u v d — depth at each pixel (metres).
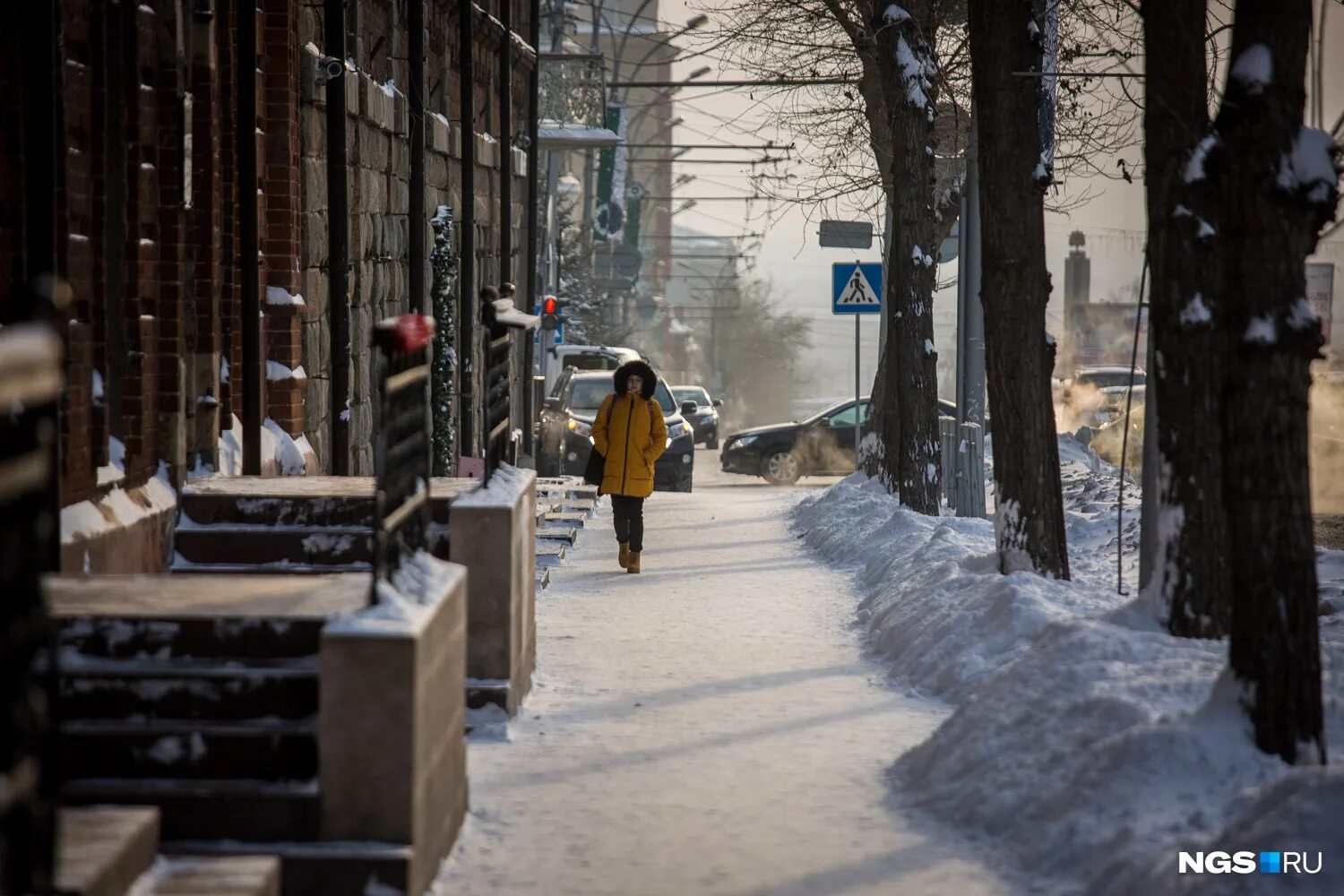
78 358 29.78
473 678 27.66
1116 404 123.88
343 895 17.52
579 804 22.70
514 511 28.08
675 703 30.03
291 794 17.80
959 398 65.38
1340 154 19.83
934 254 59.84
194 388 38.94
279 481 36.31
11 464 9.84
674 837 20.97
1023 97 37.53
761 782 23.91
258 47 45.06
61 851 13.81
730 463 114.06
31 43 25.66
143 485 33.03
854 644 36.81
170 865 15.12
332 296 46.62
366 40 61.47
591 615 41.47
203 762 18.16
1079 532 55.50
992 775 21.64
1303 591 19.53
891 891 18.53
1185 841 17.20
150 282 34.41
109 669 18.77
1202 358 28.00
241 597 20.67
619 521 49.97
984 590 33.84
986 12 37.59
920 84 59.25
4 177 26.72
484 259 92.00
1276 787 16.92
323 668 17.77
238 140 40.97
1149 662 23.89
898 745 26.30
